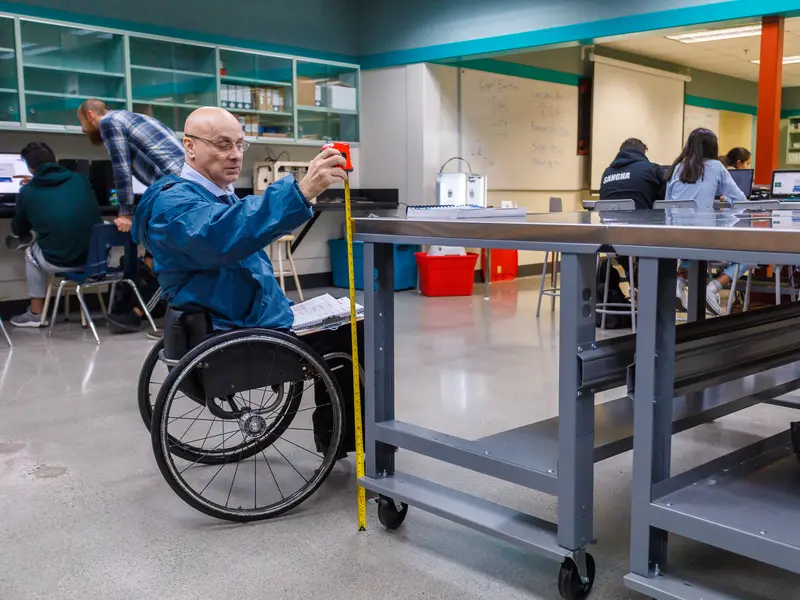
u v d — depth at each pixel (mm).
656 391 1494
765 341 1904
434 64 7273
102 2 5879
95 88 5777
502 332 4797
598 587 1696
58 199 4629
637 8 5863
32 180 4637
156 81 6055
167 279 2078
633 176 4992
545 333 4750
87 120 4652
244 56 6652
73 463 2543
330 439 2217
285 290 7172
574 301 1530
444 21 7008
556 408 3090
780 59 5633
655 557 1534
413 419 2957
